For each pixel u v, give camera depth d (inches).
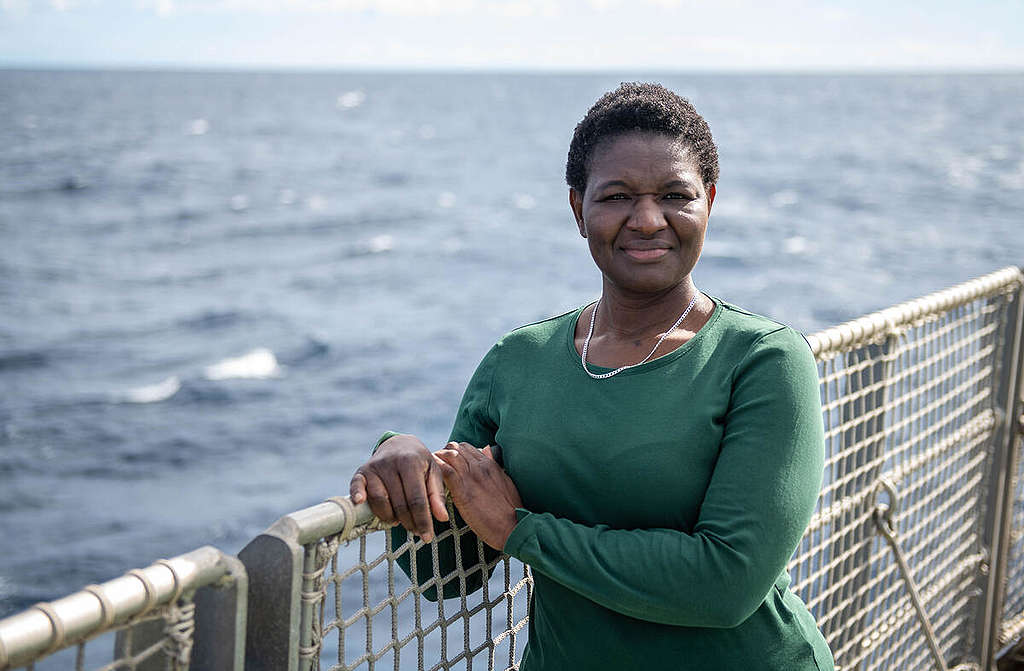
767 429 66.0
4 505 709.9
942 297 110.6
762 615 70.4
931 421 116.0
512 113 7263.8
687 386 69.2
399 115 6815.9
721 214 2277.3
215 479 766.5
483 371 80.4
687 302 73.3
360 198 2679.6
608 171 70.7
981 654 138.1
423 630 69.9
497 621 323.3
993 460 133.3
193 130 5064.0
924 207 2407.7
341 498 61.6
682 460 67.9
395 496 64.4
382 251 1841.8
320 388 998.4
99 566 624.4
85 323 1272.1
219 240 1990.7
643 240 70.4
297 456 815.7
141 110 6707.7
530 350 77.7
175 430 876.6
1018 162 3528.5
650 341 72.7
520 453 72.9
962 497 128.8
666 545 64.8
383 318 1307.8
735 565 63.6
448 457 69.4
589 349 74.9
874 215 2263.8
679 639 69.9
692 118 72.2
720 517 65.0
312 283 1557.6
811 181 2967.5
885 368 103.0
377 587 390.3
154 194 2679.6
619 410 70.0
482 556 77.0
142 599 48.6
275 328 1250.0
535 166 3619.6
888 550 110.3
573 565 66.1
